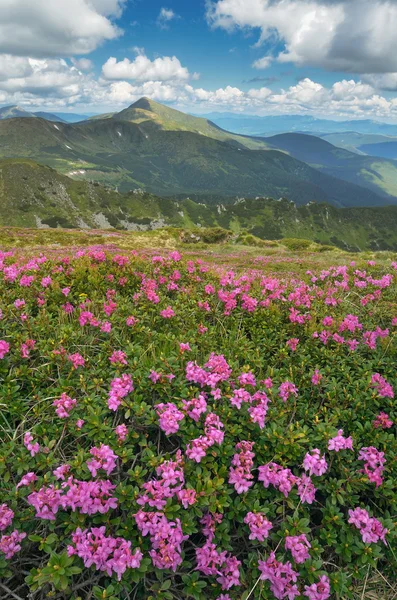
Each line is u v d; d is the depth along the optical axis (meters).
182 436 3.91
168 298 7.84
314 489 3.59
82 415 4.12
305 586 3.04
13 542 2.96
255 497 3.65
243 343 6.23
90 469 3.28
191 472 3.65
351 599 3.29
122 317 6.56
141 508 3.14
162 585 2.98
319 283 12.22
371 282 10.59
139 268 9.46
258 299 8.24
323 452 4.07
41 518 3.19
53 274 8.10
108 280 8.39
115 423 4.07
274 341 6.59
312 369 5.62
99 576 3.02
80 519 3.13
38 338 5.59
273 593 3.15
